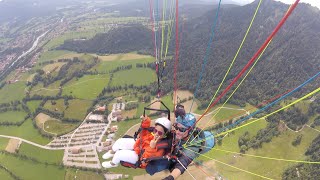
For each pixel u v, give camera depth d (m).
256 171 84.00
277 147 95.69
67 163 105.44
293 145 97.06
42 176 102.19
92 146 112.50
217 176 72.12
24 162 109.69
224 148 89.62
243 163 85.12
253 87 137.62
